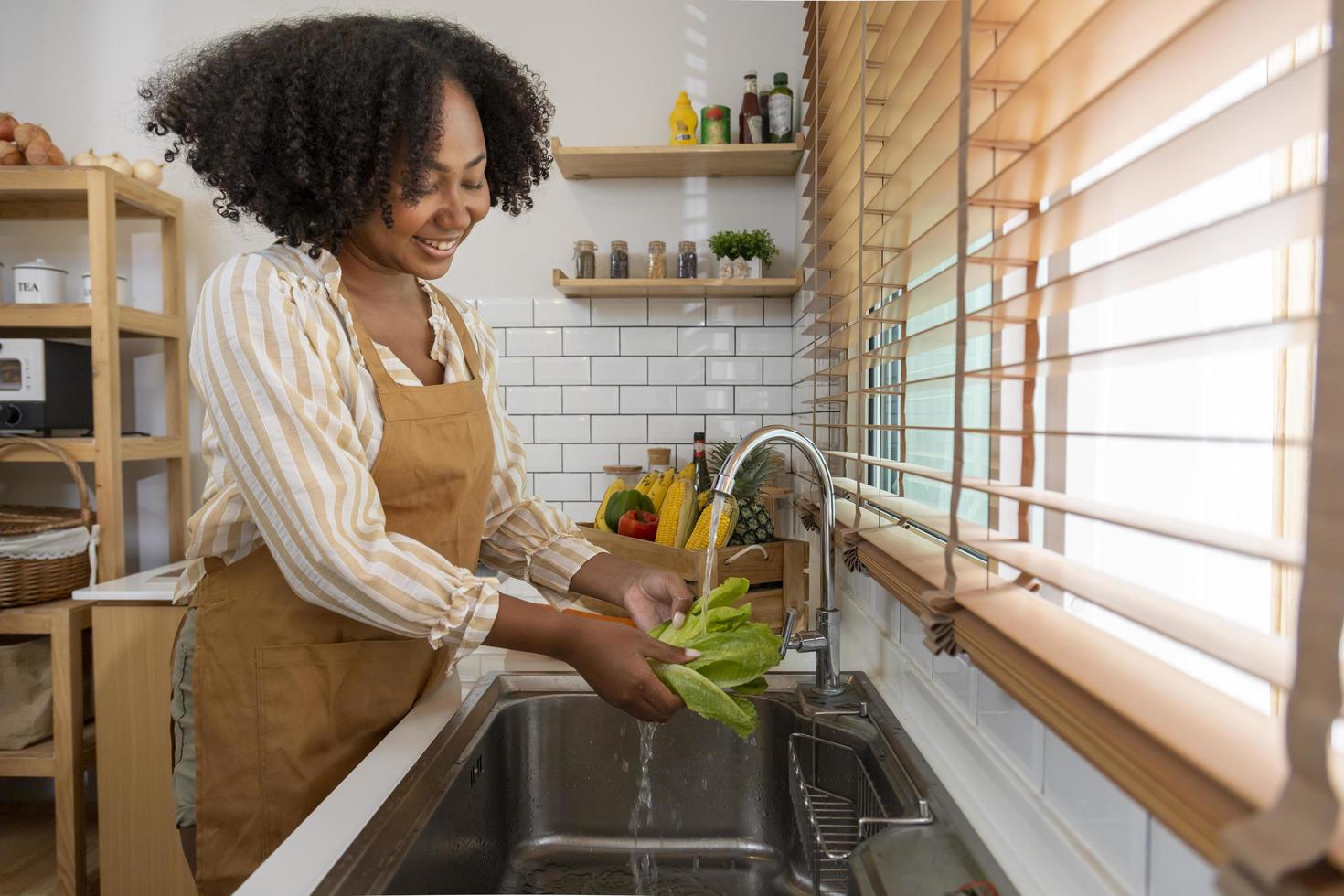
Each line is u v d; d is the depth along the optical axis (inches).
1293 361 21.9
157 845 75.7
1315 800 10.2
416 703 43.6
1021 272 30.9
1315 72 11.9
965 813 30.1
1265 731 14.8
